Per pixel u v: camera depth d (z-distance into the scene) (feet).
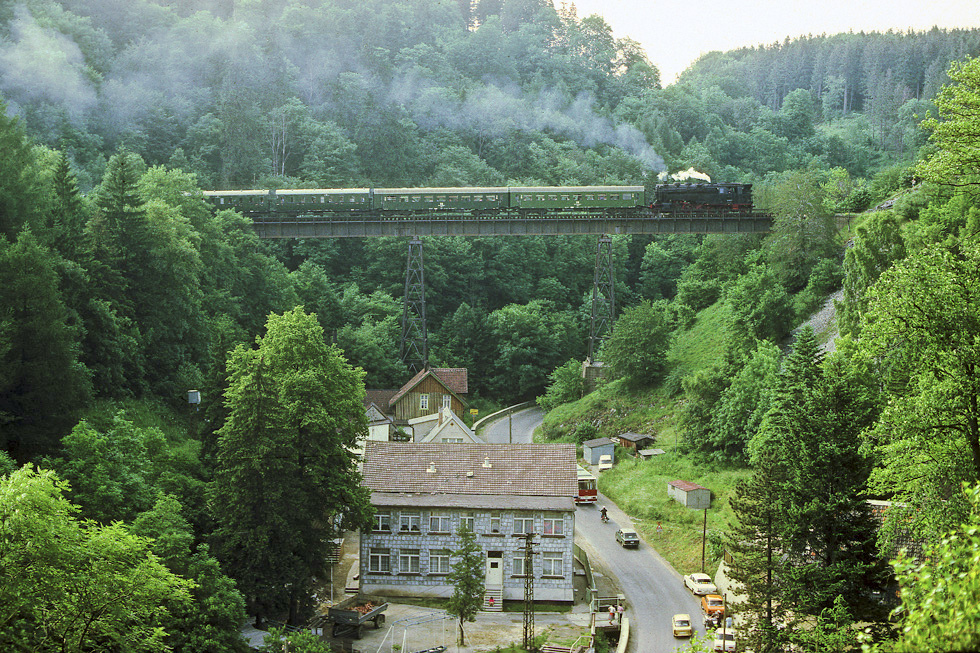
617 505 261.24
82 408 203.62
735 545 149.48
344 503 182.09
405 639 168.66
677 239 565.94
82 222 265.54
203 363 278.67
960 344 95.25
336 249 485.97
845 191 429.79
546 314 463.01
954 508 91.40
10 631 84.07
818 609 132.87
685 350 349.41
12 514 83.46
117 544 90.89
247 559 163.53
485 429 363.56
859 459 137.18
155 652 95.86
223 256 334.03
